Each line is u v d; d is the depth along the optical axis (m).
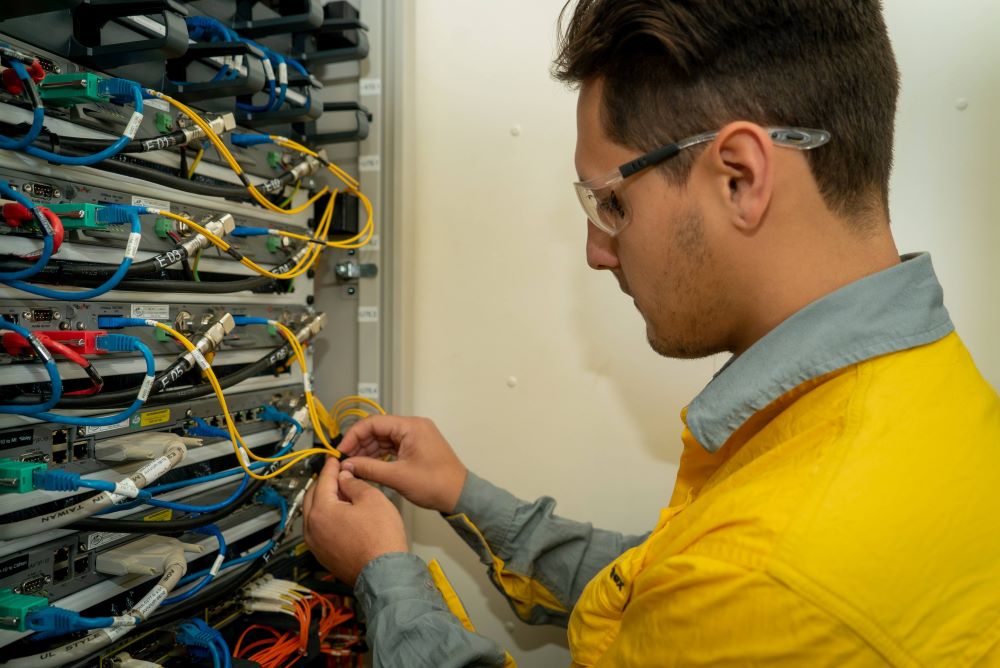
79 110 0.67
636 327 1.17
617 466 1.18
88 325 0.69
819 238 0.55
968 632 0.45
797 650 0.45
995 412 0.54
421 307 1.26
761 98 0.52
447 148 1.24
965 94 1.02
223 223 0.79
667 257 0.59
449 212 1.24
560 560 1.00
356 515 0.83
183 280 0.81
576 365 1.20
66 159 0.62
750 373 0.58
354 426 1.04
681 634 0.50
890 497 0.46
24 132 0.61
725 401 0.59
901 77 1.04
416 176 1.25
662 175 0.57
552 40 1.18
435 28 1.23
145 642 0.80
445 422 1.26
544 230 1.20
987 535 0.47
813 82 0.51
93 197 0.70
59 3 0.56
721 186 0.54
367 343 1.19
